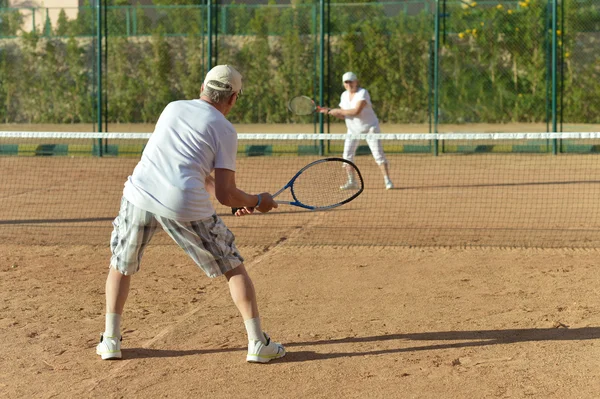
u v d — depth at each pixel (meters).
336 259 7.95
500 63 20.41
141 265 7.75
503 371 4.84
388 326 5.77
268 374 4.84
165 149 4.82
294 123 21.59
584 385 4.60
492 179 14.08
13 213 10.82
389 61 21.02
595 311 6.07
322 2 17.31
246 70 21.70
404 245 8.58
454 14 20.56
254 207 5.17
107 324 5.13
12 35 22.44
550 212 10.59
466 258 7.92
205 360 5.11
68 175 15.19
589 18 19.94
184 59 22.44
